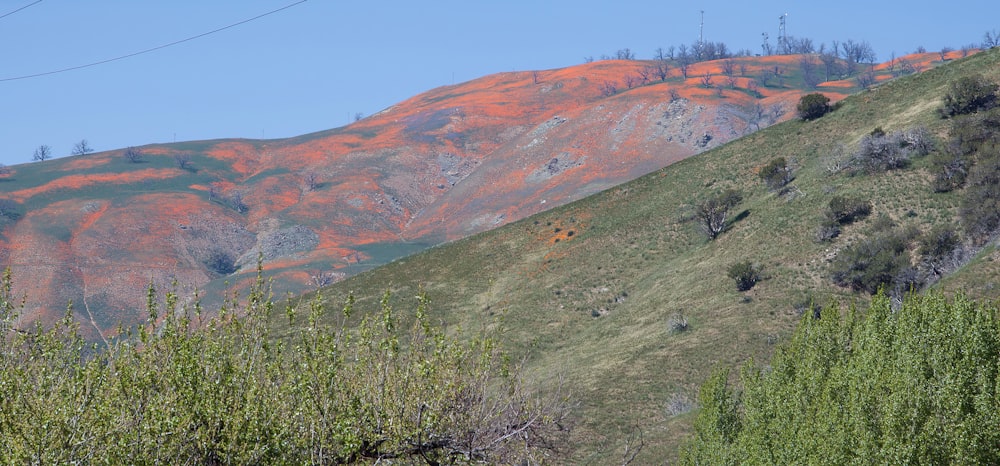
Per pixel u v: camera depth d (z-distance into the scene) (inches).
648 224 3602.4
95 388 460.1
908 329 911.7
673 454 1656.0
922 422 851.4
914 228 2501.2
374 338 521.7
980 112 3011.8
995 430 812.0
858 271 2433.6
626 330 2714.1
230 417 451.2
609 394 2108.8
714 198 3526.1
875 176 2972.4
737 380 2076.8
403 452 502.3
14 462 423.8
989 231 2298.2
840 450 918.4
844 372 1026.7
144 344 472.1
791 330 2298.2
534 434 521.3
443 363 522.9
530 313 3070.9
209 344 474.9
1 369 470.6
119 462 430.3
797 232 2861.7
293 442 469.1
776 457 1125.1
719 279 2795.3
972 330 856.9
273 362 487.8
